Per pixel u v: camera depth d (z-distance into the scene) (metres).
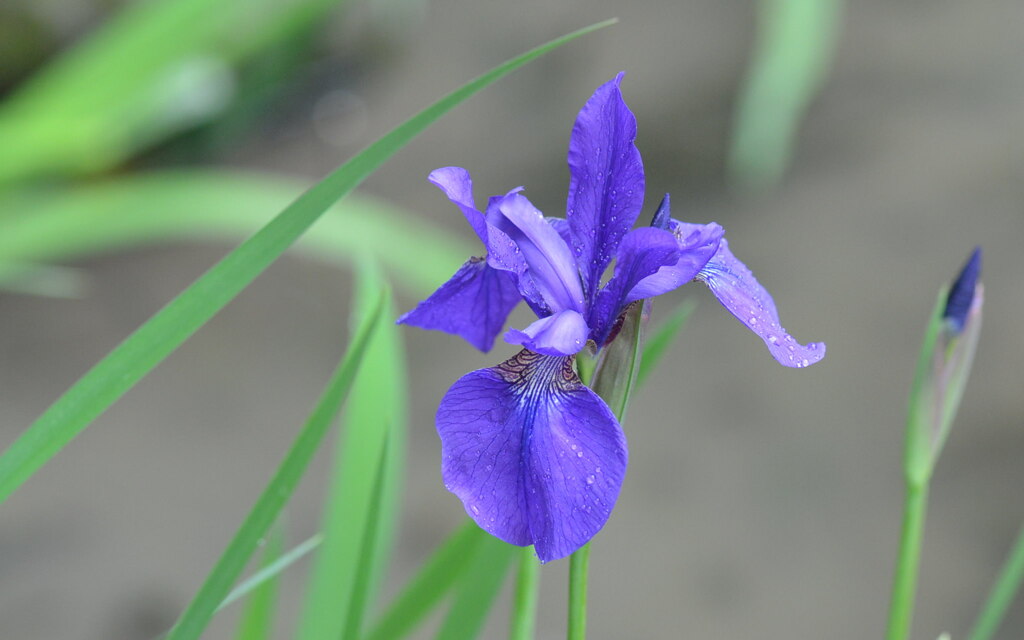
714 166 1.99
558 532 0.70
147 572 1.50
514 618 0.76
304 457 0.72
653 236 0.72
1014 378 1.54
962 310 0.77
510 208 0.74
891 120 1.99
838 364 1.63
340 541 0.81
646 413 1.63
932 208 1.81
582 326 0.72
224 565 0.71
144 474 1.66
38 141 1.56
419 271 1.38
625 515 1.50
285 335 1.92
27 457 0.70
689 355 1.71
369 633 0.79
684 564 1.43
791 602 1.37
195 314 0.71
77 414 0.71
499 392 0.71
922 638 1.30
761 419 1.60
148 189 1.51
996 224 1.76
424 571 0.79
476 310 0.76
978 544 1.38
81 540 1.54
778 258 1.78
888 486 1.48
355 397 0.82
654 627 1.36
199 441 1.72
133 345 0.71
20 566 1.50
